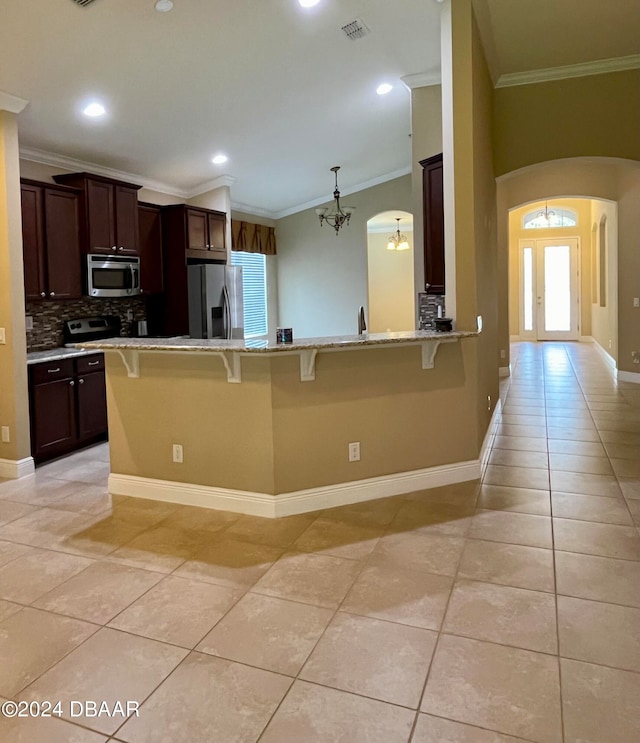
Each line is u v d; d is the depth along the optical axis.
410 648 2.18
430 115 5.31
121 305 6.39
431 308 5.45
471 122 3.88
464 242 3.95
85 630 2.35
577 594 2.52
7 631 2.35
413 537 3.14
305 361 3.45
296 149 6.67
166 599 2.57
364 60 4.80
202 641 2.25
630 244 7.66
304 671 2.06
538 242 12.68
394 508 3.57
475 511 3.48
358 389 3.66
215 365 3.56
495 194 5.67
